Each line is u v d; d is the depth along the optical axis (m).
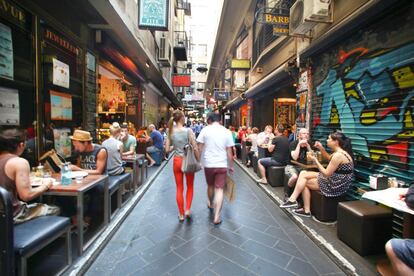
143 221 4.05
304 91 5.90
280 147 6.17
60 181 3.12
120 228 3.77
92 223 3.82
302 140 5.12
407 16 3.11
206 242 3.34
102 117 9.50
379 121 3.58
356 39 4.08
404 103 3.15
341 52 4.50
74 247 3.07
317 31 5.34
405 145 3.13
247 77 13.84
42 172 3.22
